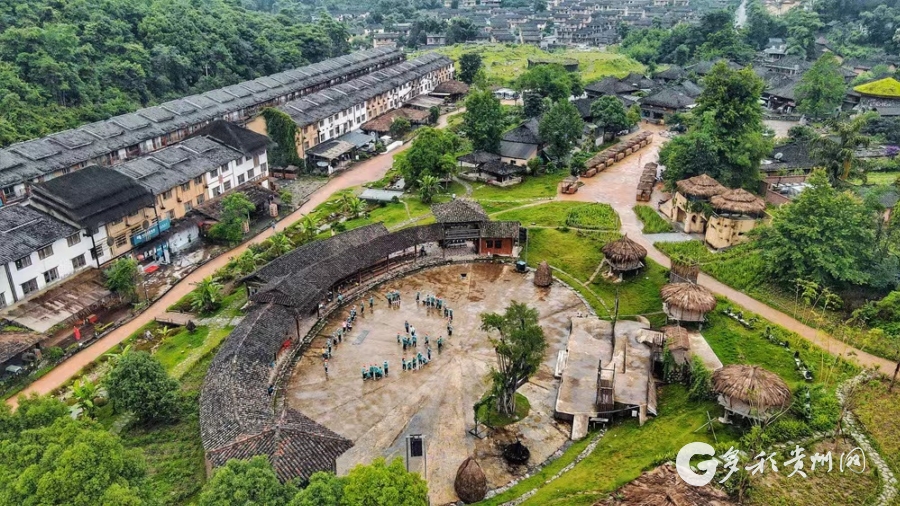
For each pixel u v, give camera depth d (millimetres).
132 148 117625
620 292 78750
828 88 151000
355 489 36844
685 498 42656
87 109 134500
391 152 147125
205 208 102812
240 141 114062
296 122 132375
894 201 91625
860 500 41781
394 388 62719
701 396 54875
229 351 61500
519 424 57281
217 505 36625
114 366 61312
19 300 74688
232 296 81688
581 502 44906
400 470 38750
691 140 101875
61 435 38906
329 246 84688
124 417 58875
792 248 71188
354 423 57844
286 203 114500
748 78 101438
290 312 69000
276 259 80375
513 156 126000
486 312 76062
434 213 90500
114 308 80625
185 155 104750
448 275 85688
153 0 186750
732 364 54781
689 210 91750
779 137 138500
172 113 129000
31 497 34875
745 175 101938
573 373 62219
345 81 177250
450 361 66812
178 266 92625
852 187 96188
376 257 83188
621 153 131875
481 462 52875
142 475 40562
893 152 125000
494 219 101062
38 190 82312
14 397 63250
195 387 63312
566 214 101062
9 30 135875
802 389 52312
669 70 196750
